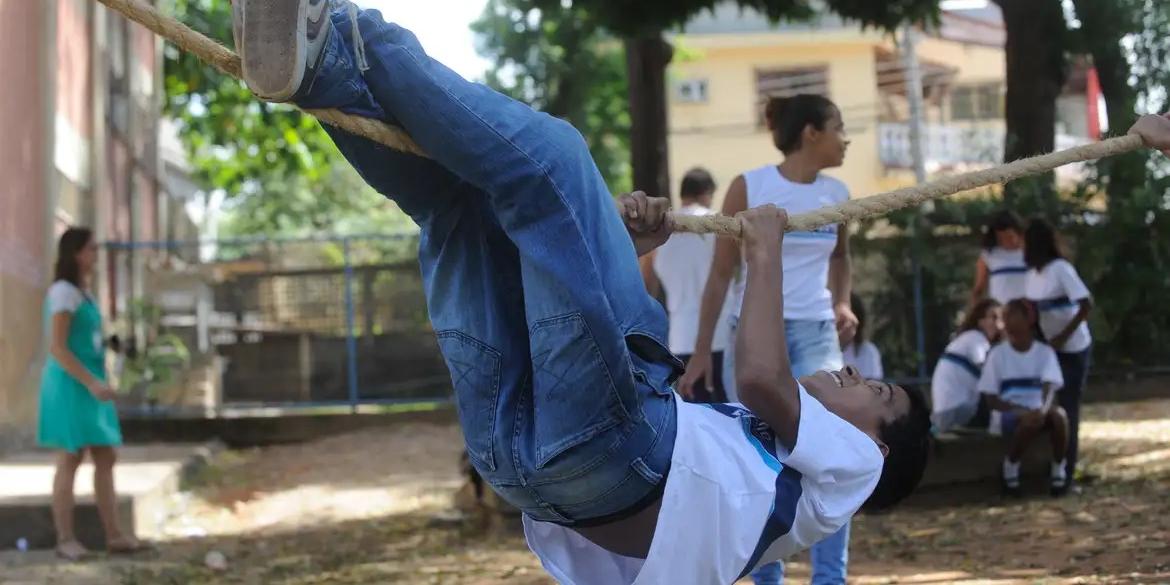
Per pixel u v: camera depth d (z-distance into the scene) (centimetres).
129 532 827
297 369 1526
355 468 1209
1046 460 888
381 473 1178
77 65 1352
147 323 1474
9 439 1067
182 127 2452
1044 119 1266
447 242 295
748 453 294
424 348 1520
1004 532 748
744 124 2941
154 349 1427
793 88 2950
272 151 2422
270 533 895
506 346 289
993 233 993
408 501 1018
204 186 2864
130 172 1753
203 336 1669
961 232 1366
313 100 268
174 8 2042
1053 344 882
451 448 1315
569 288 276
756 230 310
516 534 831
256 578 723
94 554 790
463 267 293
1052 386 867
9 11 1090
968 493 888
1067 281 873
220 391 1534
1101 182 1337
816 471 294
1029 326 876
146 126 1941
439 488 1076
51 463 1009
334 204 4231
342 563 762
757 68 2950
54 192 1195
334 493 1072
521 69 2144
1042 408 859
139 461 1117
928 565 661
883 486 328
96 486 792
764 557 307
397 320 1521
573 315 276
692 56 2562
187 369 1488
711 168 2941
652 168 1339
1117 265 1338
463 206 295
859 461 298
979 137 2622
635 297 292
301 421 1452
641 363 292
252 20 253
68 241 765
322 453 1312
